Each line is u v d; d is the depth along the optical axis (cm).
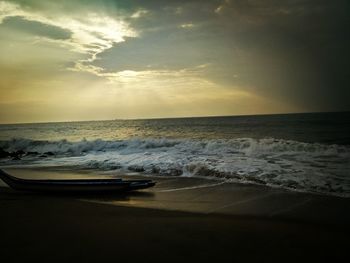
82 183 745
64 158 1634
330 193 691
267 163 1097
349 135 2441
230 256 366
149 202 658
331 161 1114
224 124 5497
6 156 1803
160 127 5472
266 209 584
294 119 6219
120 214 559
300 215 540
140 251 381
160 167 1089
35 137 4097
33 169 1226
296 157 1238
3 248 392
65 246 397
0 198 706
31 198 705
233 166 1044
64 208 606
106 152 1819
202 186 810
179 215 552
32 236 438
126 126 6538
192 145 1775
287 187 759
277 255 370
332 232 451
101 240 420
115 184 741
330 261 352
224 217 536
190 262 349
